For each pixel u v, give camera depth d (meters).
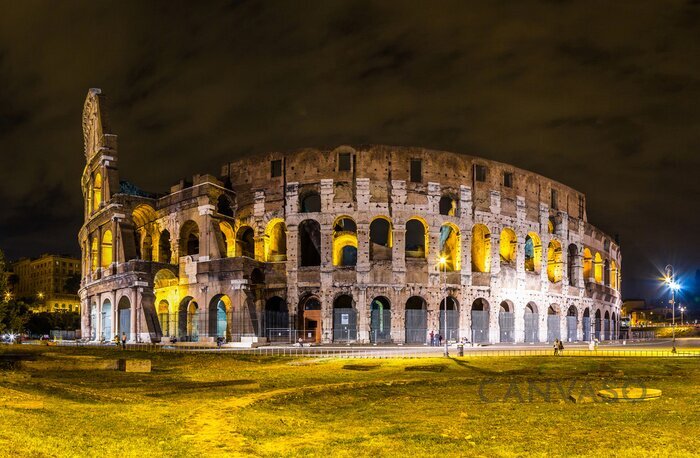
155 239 91.88
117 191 90.31
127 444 17.67
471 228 84.44
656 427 21.06
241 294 75.44
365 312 78.50
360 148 81.94
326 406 26.75
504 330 86.50
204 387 33.12
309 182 82.19
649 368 43.88
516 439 19.14
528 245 102.12
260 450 17.47
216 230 81.62
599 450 17.64
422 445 18.25
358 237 80.06
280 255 85.19
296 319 79.69
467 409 25.55
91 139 102.00
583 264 104.25
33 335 141.62
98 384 33.97
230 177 87.75
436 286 81.19
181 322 82.69
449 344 77.62
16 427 18.58
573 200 102.50
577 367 44.34
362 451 17.47
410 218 81.50
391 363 47.31
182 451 17.14
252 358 53.22
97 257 94.00
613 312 118.06
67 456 15.95
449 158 84.50
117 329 83.81
